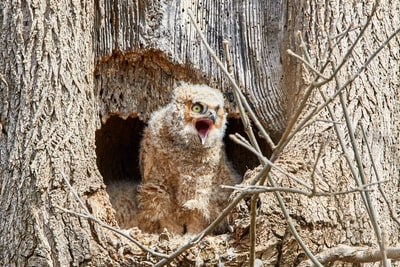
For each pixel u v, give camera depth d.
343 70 11.92
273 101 13.18
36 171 10.50
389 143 11.55
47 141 10.74
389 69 12.18
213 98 12.25
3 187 10.57
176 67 13.28
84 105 11.34
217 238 10.25
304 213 10.15
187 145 12.14
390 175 11.34
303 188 10.41
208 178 12.14
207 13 13.61
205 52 13.34
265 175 8.14
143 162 12.54
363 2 12.58
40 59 11.24
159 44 13.21
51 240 10.11
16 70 11.19
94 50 13.09
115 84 13.23
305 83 12.20
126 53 13.17
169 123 12.27
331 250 9.19
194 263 9.95
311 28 12.54
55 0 11.63
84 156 10.91
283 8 13.41
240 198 7.95
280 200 8.10
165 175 12.23
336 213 10.35
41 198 10.36
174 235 11.76
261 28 13.57
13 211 10.38
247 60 13.44
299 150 11.18
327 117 11.51
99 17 13.17
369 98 11.75
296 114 7.57
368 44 12.21
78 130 11.05
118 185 13.22
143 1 13.32
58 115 10.98
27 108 10.95
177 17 13.41
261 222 10.05
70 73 11.35
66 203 10.36
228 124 13.80
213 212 12.05
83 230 10.16
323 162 10.93
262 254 9.99
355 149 8.14
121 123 13.82
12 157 10.67
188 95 12.22
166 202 12.18
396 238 10.96
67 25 11.67
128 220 12.34
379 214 10.82
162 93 13.34
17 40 11.31
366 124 11.52
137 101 13.30
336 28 12.35
